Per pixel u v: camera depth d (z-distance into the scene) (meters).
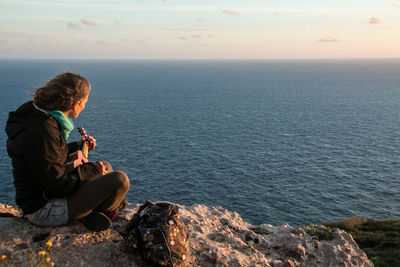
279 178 79.12
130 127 133.38
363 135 128.25
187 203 63.34
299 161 93.06
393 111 188.38
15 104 182.62
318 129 139.12
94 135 114.75
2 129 114.69
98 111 173.38
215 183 73.94
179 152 97.62
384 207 66.00
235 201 65.62
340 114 177.88
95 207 4.38
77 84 4.00
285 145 110.56
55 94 3.88
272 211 62.41
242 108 198.00
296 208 64.00
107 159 87.31
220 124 147.12
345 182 78.12
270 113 180.00
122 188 4.38
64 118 3.96
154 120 152.38
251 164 88.75
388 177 82.06
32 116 3.83
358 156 99.31
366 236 33.69
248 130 134.88
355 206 65.94
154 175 76.75
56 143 3.87
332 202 67.25
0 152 85.75
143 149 99.31
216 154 97.12
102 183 4.26
